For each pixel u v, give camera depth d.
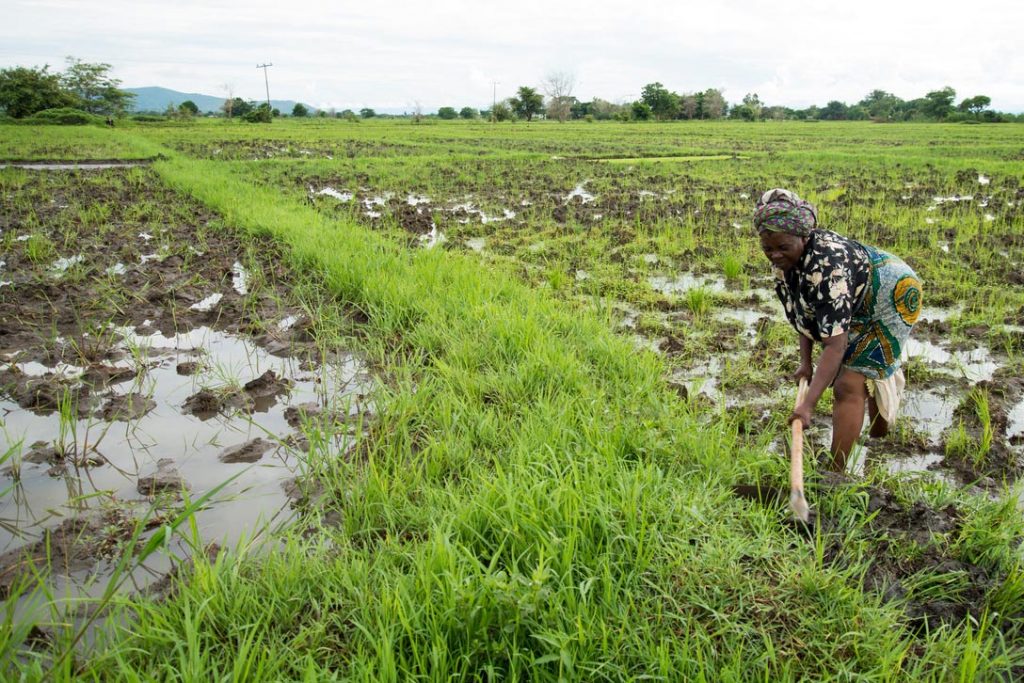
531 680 2.42
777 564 2.89
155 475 3.95
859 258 3.48
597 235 10.45
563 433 4.01
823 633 2.57
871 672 2.40
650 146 31.81
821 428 4.56
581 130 52.31
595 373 5.09
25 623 2.60
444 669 2.38
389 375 5.27
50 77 60.06
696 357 5.81
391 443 4.18
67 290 7.54
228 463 4.17
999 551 3.07
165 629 2.64
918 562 3.04
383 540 3.32
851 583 2.87
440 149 29.33
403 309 6.48
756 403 4.96
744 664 2.45
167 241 9.98
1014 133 47.41
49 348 5.98
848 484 3.47
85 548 3.36
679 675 2.39
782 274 3.69
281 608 2.76
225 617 2.70
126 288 7.62
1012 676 2.52
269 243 9.64
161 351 5.96
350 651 2.59
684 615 2.66
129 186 15.78
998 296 7.42
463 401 4.68
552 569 2.72
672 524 3.12
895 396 3.91
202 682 2.36
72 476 4.02
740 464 3.77
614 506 3.20
